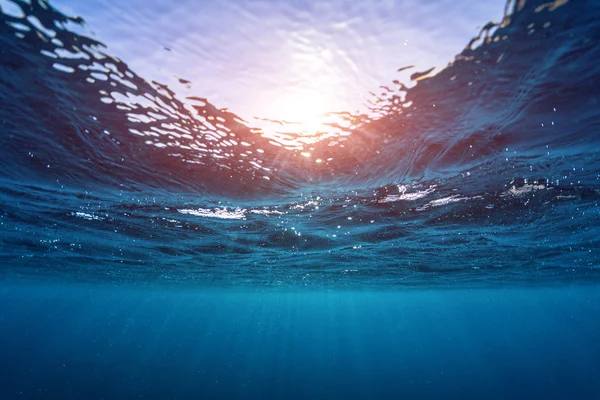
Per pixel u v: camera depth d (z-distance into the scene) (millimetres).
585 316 76188
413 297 44312
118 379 28016
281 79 3811
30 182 7305
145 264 19578
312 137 5062
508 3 2828
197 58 3545
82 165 6414
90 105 4465
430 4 2916
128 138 5344
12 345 46875
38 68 3773
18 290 42062
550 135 4945
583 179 6762
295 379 32781
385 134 4918
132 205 8961
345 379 34031
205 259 17266
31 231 12461
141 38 3326
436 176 6551
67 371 29766
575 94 3971
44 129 5121
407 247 13617
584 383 33625
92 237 13156
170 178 6914
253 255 15750
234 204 8594
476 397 29359
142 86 4039
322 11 3014
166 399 24078
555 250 14109
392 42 3273
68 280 31016
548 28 3035
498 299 45469
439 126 4684
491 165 6020
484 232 11148
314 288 33312
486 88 3861
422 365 54750
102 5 2996
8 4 2979
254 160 5969
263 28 3186
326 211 9109
